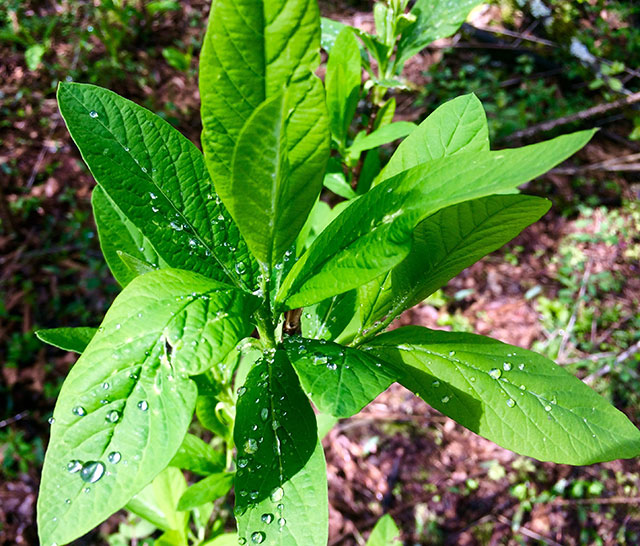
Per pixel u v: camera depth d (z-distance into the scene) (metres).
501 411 0.16
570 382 0.17
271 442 0.15
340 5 0.99
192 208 0.15
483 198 0.14
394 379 0.13
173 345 0.12
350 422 0.62
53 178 0.74
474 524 0.56
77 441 0.11
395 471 0.59
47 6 0.93
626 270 0.76
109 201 0.19
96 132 0.15
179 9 0.99
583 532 0.56
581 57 0.96
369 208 0.13
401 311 0.18
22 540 0.51
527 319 0.71
